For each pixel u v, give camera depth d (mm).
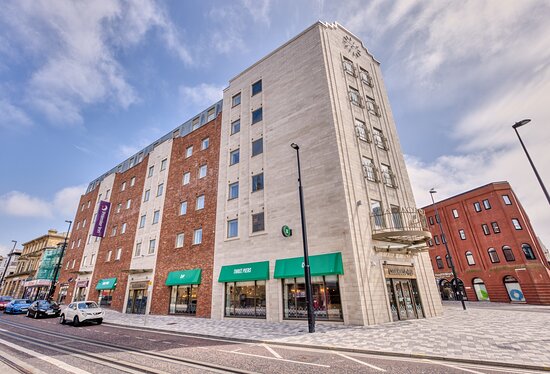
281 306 16016
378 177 18344
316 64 19531
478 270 34250
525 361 6633
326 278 14875
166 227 26281
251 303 17578
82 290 33938
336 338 10453
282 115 20406
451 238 37938
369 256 14992
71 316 17766
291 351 9000
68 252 42250
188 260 22703
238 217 20438
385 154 20156
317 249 15664
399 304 15453
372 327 12578
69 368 7102
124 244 30516
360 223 15438
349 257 14359
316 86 18969
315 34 20344
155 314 23047
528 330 10922
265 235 18281
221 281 18922
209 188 23875
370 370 6566
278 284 16469
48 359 8094
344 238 14828
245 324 15336
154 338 12141
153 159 32438
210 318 19016
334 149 16688
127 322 18172
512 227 32219
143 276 25953
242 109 23906
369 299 13844
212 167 24531
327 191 16266
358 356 8039
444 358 7258
